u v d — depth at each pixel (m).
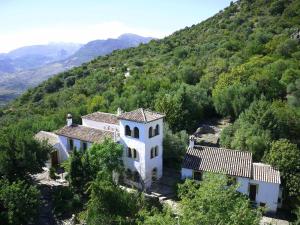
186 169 38.19
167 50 114.81
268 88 63.12
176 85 70.81
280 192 36.06
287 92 63.88
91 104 72.50
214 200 19.58
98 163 36.94
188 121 56.47
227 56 89.81
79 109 71.06
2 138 37.69
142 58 116.62
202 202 19.70
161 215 22.20
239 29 108.44
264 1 120.31
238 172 36.06
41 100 104.44
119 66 112.75
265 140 42.47
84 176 35.88
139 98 66.25
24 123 66.56
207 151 40.28
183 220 19.83
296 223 28.89
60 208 35.34
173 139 44.97
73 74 117.94
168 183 40.56
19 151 36.88
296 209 32.47
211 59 89.19
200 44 107.19
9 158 35.72
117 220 26.44
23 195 31.02
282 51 83.38
